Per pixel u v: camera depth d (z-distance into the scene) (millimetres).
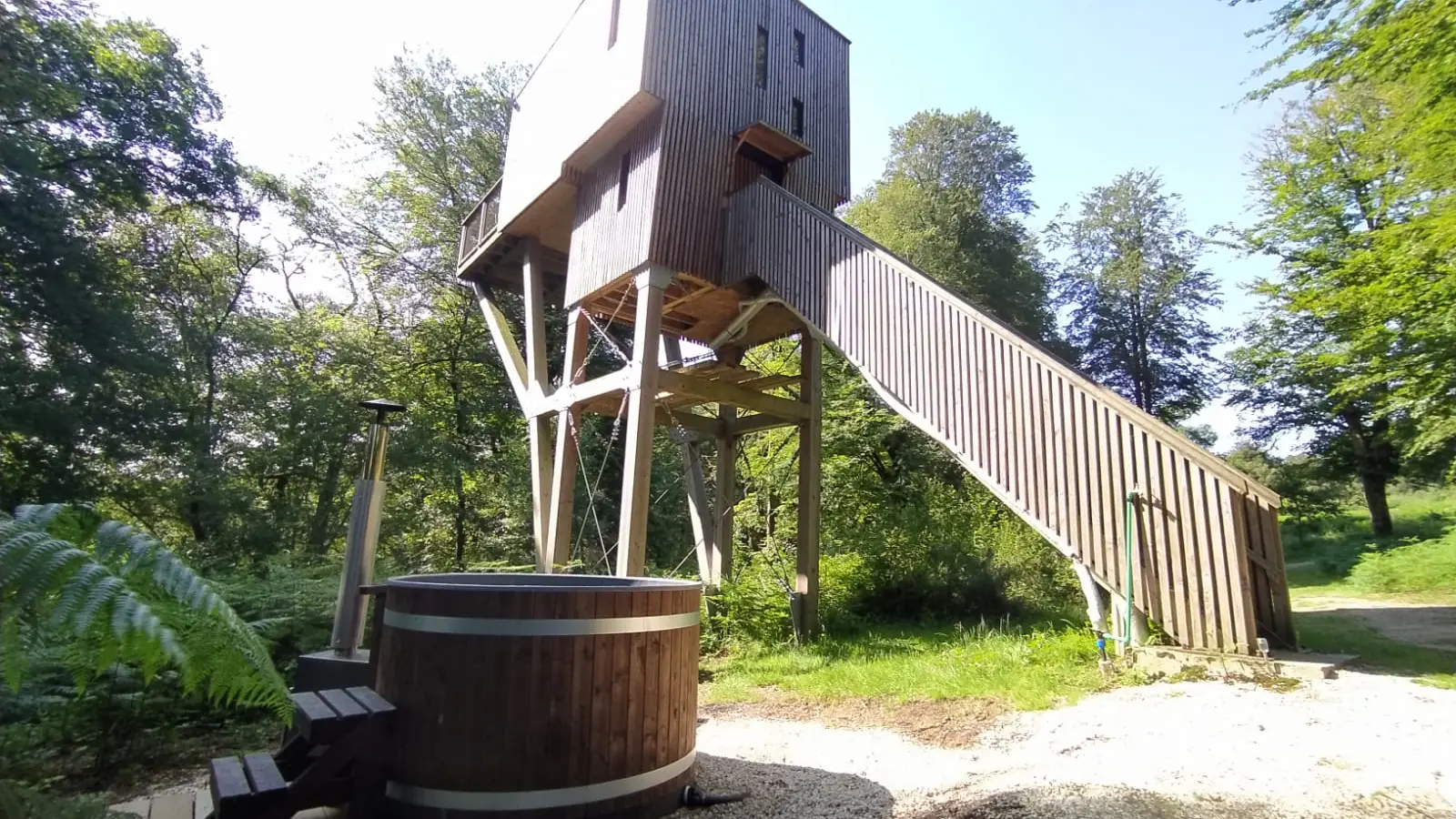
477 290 15695
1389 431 15289
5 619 1839
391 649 3916
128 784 5176
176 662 1987
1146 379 28797
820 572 12570
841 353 9188
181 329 17281
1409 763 3518
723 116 10836
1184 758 3908
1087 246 30672
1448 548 14742
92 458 13945
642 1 10234
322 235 22000
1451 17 7309
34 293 12922
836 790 4281
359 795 3613
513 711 3639
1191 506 6051
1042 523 6984
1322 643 6668
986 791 3838
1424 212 11719
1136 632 6219
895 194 25203
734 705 6793
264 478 18578
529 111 13703
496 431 22281
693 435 13180
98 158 15023
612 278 10617
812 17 12664
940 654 8016
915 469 18719
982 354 7695
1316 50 8352
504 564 15234
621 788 3838
